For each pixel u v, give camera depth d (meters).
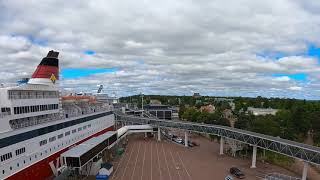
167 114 187.75
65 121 66.50
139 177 64.06
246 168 73.50
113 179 62.47
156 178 63.44
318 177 67.88
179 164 76.31
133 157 84.25
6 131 46.03
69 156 56.53
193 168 72.44
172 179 62.91
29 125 52.88
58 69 68.56
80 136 76.50
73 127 71.50
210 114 150.50
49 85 62.41
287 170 72.81
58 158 61.78
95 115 91.31
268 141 69.12
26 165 49.81
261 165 76.88
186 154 89.25
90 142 70.88
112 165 69.50
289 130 107.31
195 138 121.81
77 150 61.19
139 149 96.50
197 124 97.94
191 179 63.12
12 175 45.84
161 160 80.75
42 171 54.91
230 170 68.88
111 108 116.50
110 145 83.81
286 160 77.94
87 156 61.22
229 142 88.81
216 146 103.38
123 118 133.75
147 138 118.31
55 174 59.47
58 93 66.88
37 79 63.91
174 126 106.50
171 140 113.00
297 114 122.19
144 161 79.38
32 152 51.97
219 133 88.62
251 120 121.56
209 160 81.44
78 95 98.69
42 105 59.16
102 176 61.47
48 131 58.22
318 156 56.16
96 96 120.12
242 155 87.31
